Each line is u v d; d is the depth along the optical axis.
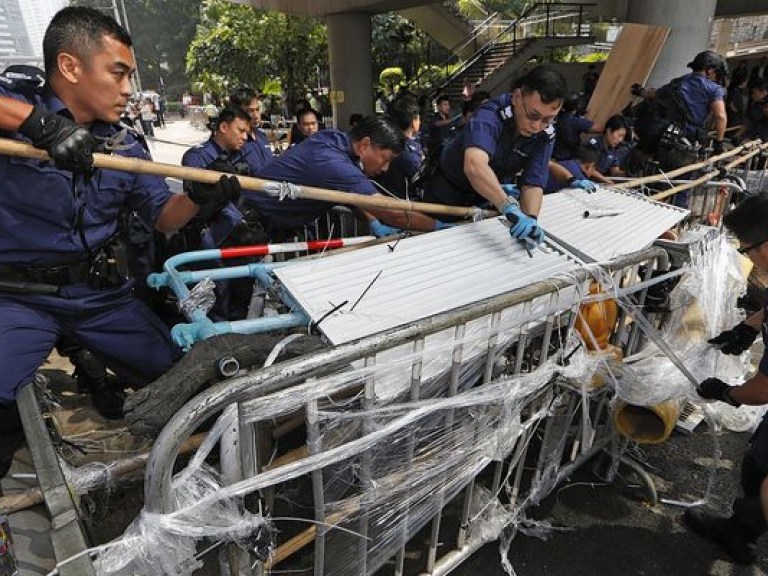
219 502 1.25
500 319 1.65
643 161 5.92
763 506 1.92
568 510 2.48
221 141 3.95
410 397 1.52
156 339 2.14
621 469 2.72
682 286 2.32
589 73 12.11
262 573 1.44
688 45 8.89
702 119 5.64
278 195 2.08
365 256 1.91
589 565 2.22
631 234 2.54
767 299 1.92
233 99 4.60
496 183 2.31
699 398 2.29
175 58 51.91
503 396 1.71
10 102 1.42
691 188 4.33
